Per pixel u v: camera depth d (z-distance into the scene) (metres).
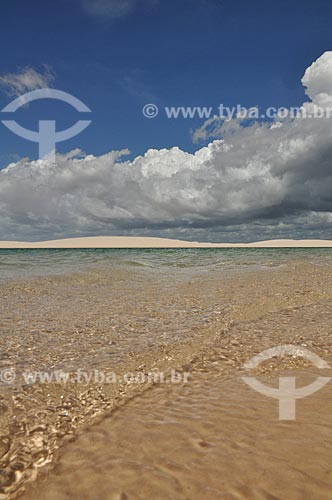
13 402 4.81
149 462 3.64
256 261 27.11
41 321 8.99
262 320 9.27
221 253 41.19
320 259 27.44
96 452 3.83
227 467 3.51
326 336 7.80
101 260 28.16
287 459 3.60
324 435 4.03
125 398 5.08
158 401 4.98
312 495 3.11
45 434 4.15
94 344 7.23
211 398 5.04
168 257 33.72
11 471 3.54
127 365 6.17
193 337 7.72
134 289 14.31
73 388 5.30
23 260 27.97
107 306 10.88
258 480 3.31
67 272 19.19
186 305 11.02
